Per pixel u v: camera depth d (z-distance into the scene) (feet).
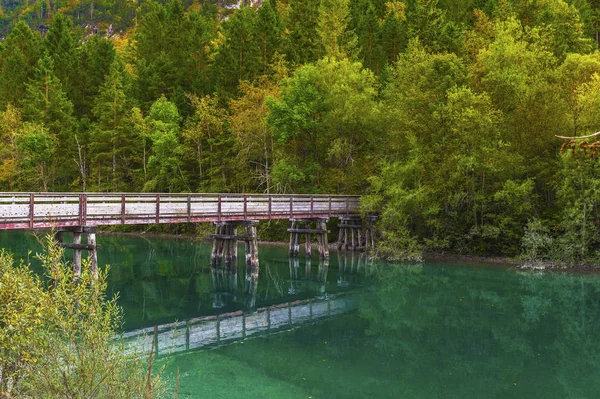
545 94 83.30
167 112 132.57
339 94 99.40
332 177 102.99
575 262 78.69
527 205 80.33
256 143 115.96
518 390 32.30
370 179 89.81
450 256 88.43
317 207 83.20
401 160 92.43
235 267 75.05
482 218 86.28
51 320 18.15
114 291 62.18
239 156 119.96
